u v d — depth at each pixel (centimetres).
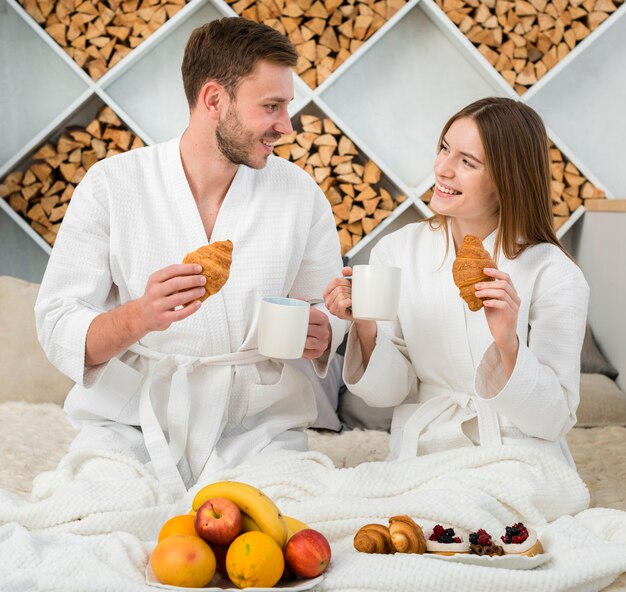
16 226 336
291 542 133
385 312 168
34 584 129
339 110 338
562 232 328
